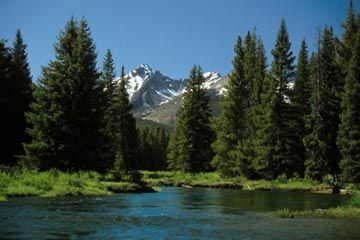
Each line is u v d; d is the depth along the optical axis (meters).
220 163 66.19
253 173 62.25
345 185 47.31
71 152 46.47
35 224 16.69
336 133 54.72
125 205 25.45
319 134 54.75
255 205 28.11
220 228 17.06
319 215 21.88
